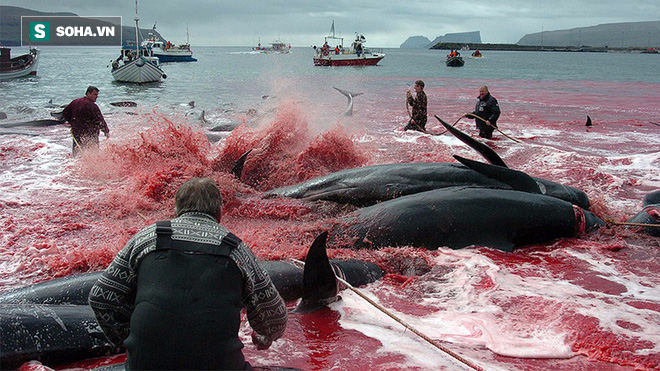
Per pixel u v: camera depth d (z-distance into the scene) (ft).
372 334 16.02
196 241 9.60
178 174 29.50
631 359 14.74
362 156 35.63
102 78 154.20
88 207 28.40
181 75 175.83
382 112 74.49
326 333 16.05
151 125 57.36
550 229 24.18
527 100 94.73
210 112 73.77
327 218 25.26
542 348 15.23
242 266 9.78
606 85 139.13
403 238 22.77
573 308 17.44
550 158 42.37
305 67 256.73
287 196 27.66
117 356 14.92
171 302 9.18
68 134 53.52
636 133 56.75
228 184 27.78
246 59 407.23
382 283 20.11
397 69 236.43
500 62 363.35
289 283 18.29
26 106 76.43
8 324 13.89
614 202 31.12
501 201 23.77
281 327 11.03
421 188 25.64
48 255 21.99
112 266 9.83
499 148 46.85
